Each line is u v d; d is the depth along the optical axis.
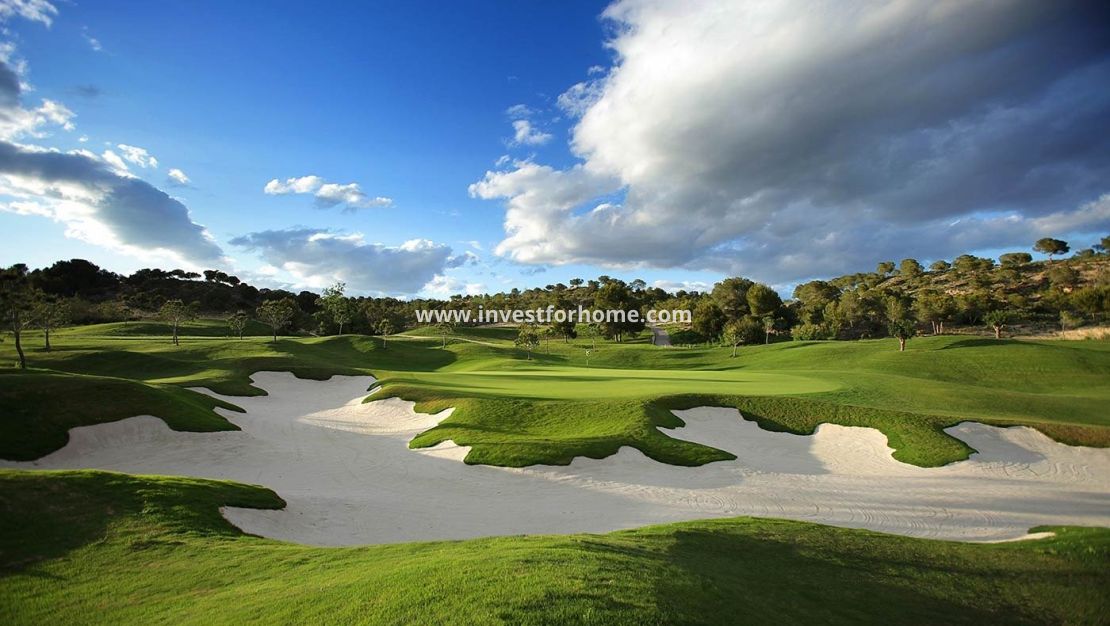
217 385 41.66
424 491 21.77
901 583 12.66
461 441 27.45
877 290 135.12
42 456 24.64
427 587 8.93
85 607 10.12
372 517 18.34
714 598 9.59
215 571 11.63
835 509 20.59
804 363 72.12
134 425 27.91
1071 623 11.37
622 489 22.23
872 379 47.56
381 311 150.38
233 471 24.48
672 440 27.92
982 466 26.20
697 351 86.88
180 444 27.23
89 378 30.72
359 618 8.10
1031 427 29.69
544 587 8.76
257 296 169.25
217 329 110.44
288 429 32.34
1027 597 12.46
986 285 146.88
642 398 33.53
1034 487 23.83
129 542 13.29
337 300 110.62
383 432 32.06
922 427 29.80
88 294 143.75
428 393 37.84
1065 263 159.50
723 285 145.38
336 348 81.12
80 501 15.09
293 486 22.41
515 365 73.81
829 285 164.88
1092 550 15.23
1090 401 40.72
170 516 14.97
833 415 31.95
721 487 22.95
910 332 68.94
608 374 57.19
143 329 98.19
